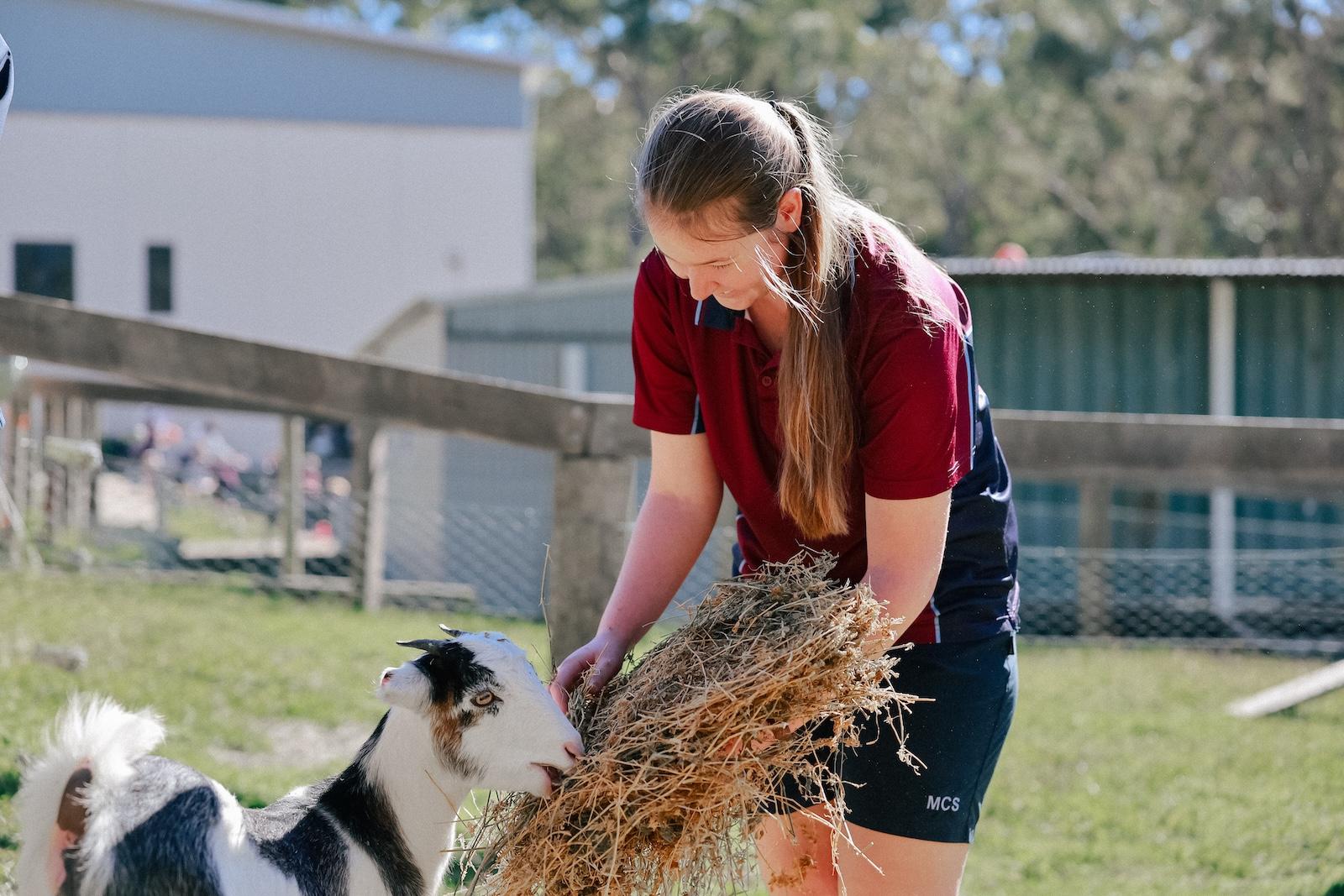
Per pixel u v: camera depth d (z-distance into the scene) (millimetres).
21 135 21188
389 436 12594
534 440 5816
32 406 10125
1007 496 2891
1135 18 33531
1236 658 8844
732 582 2781
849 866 2934
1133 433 6641
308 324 22406
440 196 22969
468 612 9375
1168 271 10477
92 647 6617
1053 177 34844
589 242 43281
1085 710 7078
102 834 2305
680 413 2938
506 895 2740
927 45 36750
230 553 11211
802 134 2523
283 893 2520
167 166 21781
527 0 36719
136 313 21750
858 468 2697
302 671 6602
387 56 22625
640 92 38812
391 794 2762
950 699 2799
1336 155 30750
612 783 2627
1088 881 4508
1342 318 10484
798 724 2592
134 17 21531
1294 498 10414
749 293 2545
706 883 2738
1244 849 4824
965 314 2754
